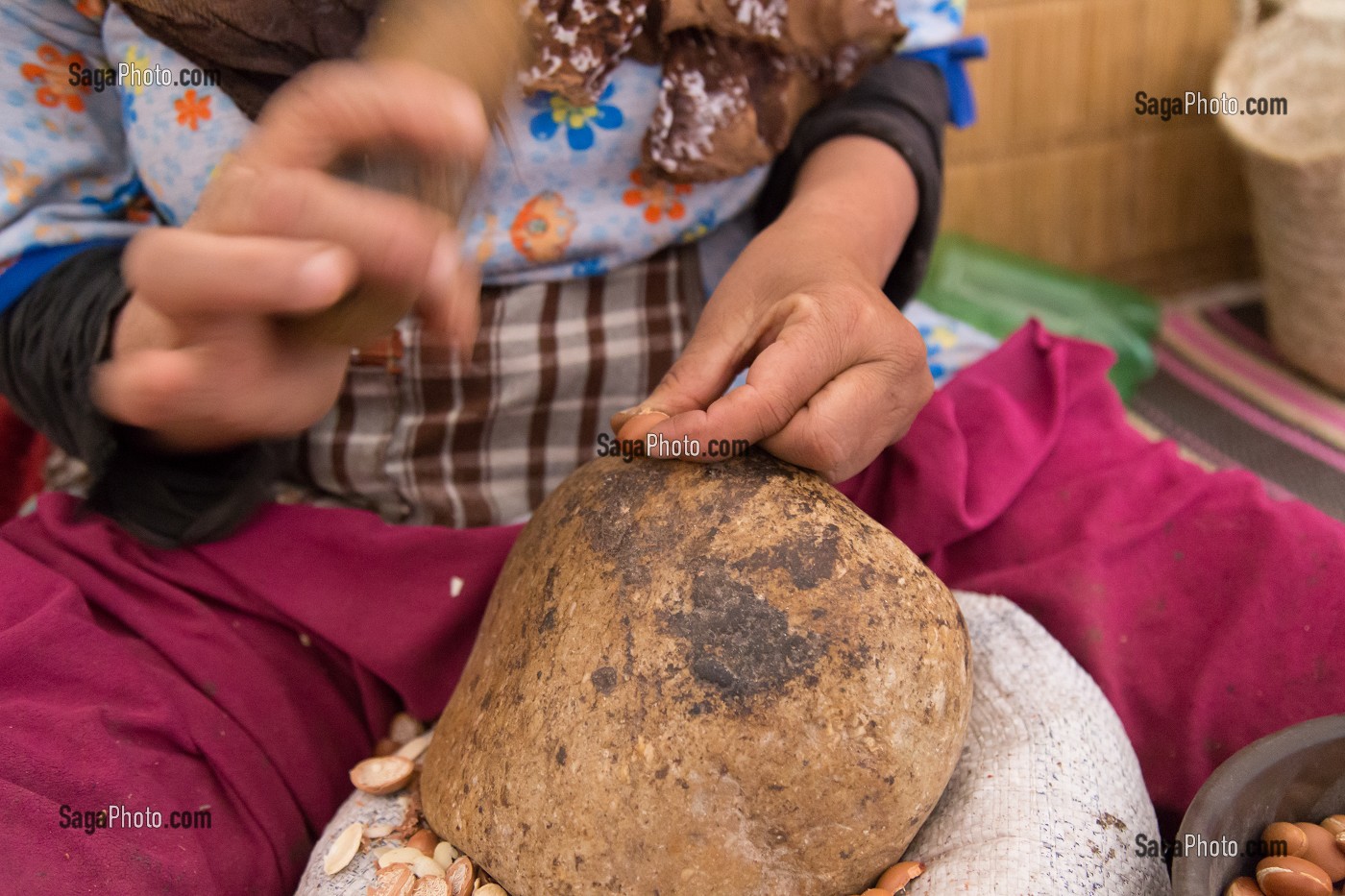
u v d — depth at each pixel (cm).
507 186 81
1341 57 139
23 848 54
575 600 55
